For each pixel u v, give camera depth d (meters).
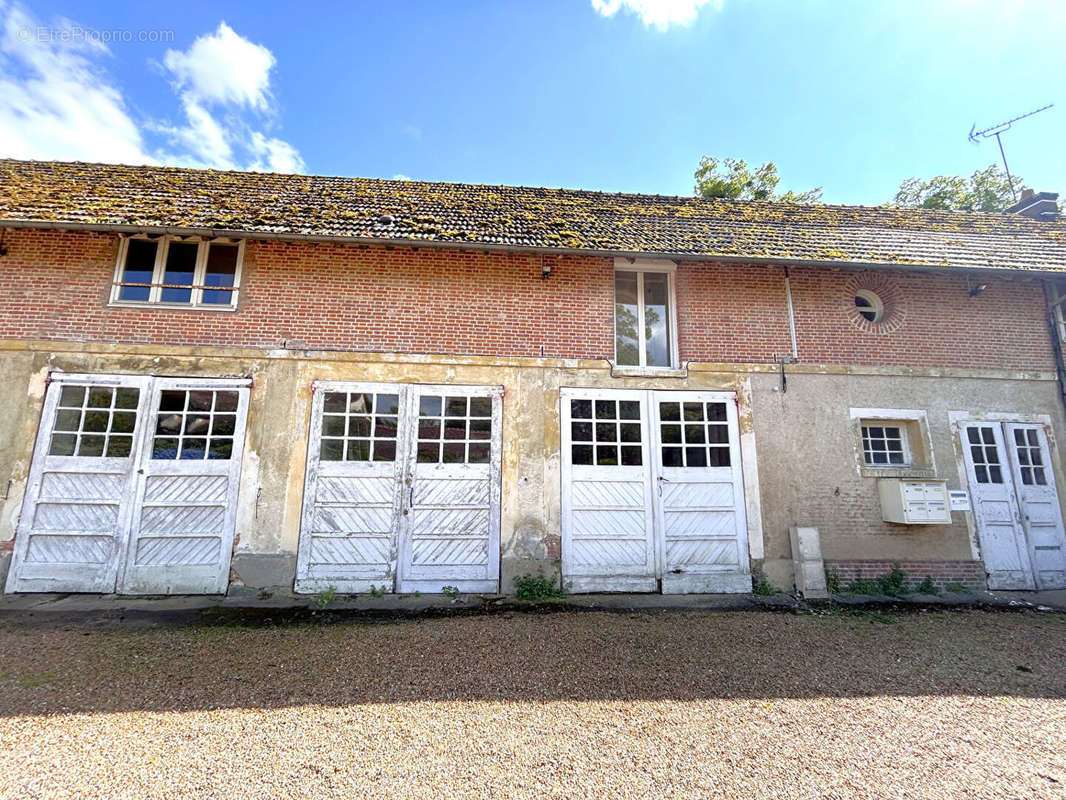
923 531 7.51
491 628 5.50
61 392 6.77
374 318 7.44
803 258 7.61
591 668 4.41
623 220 8.91
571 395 7.50
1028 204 11.61
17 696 3.75
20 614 5.73
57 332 6.90
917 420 7.84
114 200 7.54
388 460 7.09
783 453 7.57
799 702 3.84
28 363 6.77
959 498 7.46
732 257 7.48
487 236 7.47
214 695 3.84
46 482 6.55
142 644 4.92
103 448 6.71
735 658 4.70
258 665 4.42
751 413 7.66
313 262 7.50
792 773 2.95
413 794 2.71
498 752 3.11
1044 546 7.61
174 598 6.43
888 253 8.09
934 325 8.17
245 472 6.84
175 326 7.12
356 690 3.95
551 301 7.77
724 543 7.26
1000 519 7.64
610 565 7.09
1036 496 7.78
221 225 6.95
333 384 7.17
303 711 3.61
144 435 6.79
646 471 7.38
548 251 7.34
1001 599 7.04
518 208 9.00
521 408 7.39
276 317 7.29
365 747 3.15
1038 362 8.20
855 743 3.28
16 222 6.51
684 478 7.39
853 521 7.45
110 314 7.03
